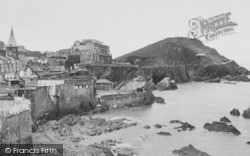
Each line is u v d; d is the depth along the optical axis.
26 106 44.22
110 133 60.03
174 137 57.91
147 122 71.31
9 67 102.94
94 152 45.28
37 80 81.19
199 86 186.62
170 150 49.72
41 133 56.75
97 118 71.06
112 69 139.88
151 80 192.00
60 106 74.25
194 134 60.41
